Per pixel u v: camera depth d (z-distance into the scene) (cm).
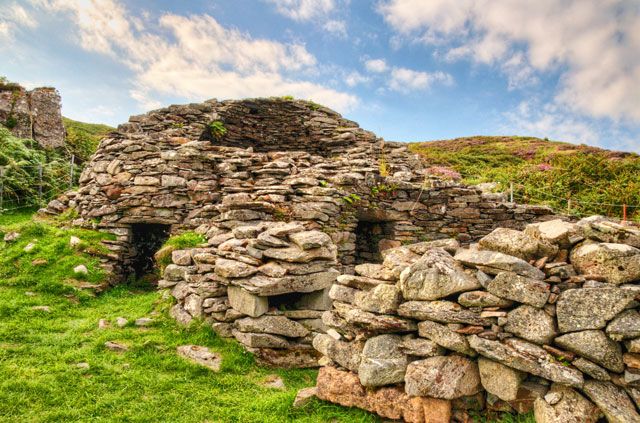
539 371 375
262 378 614
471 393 420
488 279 421
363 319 490
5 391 496
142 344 667
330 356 526
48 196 1752
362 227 1338
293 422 475
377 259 1252
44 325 725
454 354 437
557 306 384
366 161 1341
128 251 1181
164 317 796
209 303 746
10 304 780
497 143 4162
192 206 1216
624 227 407
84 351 633
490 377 410
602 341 359
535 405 387
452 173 2208
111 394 518
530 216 1355
